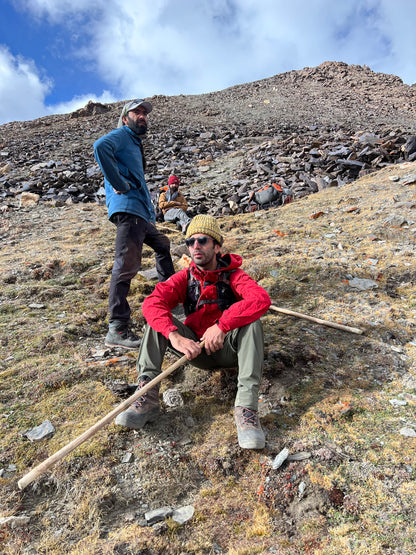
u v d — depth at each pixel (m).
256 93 39.75
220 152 16.27
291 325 3.65
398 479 2.02
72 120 31.45
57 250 6.20
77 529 1.88
